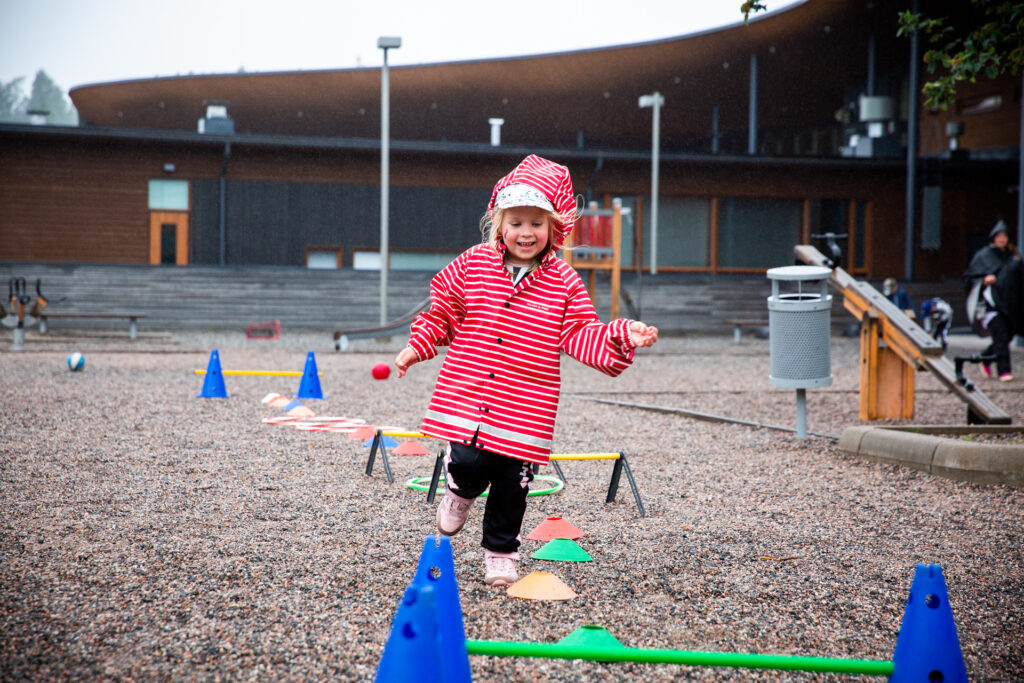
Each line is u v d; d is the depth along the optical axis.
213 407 9.21
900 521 4.92
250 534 4.39
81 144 28.73
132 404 9.24
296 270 26.17
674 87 38.47
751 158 31.47
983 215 34.62
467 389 3.63
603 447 7.22
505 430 3.58
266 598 3.46
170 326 25.34
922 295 29.30
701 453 6.99
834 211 32.84
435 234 30.84
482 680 2.78
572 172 31.53
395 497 5.28
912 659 2.55
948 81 7.22
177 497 5.16
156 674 2.75
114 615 3.25
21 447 6.59
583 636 2.88
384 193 22.30
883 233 33.06
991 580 3.92
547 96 39.62
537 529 4.47
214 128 30.44
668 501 5.36
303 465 6.23
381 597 3.50
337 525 4.61
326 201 30.19
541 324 3.61
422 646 2.17
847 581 3.87
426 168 30.69
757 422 8.78
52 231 28.77
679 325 27.50
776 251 32.59
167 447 6.78
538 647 2.62
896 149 33.31
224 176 29.06
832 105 42.03
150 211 29.23
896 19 31.42
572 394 11.49
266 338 22.91
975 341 24.31
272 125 44.44
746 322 24.25
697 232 32.34
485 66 35.78
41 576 3.67
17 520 4.55
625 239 31.59
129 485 5.44
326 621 3.23
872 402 9.10
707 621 3.36
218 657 2.89
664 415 9.27
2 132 27.83
